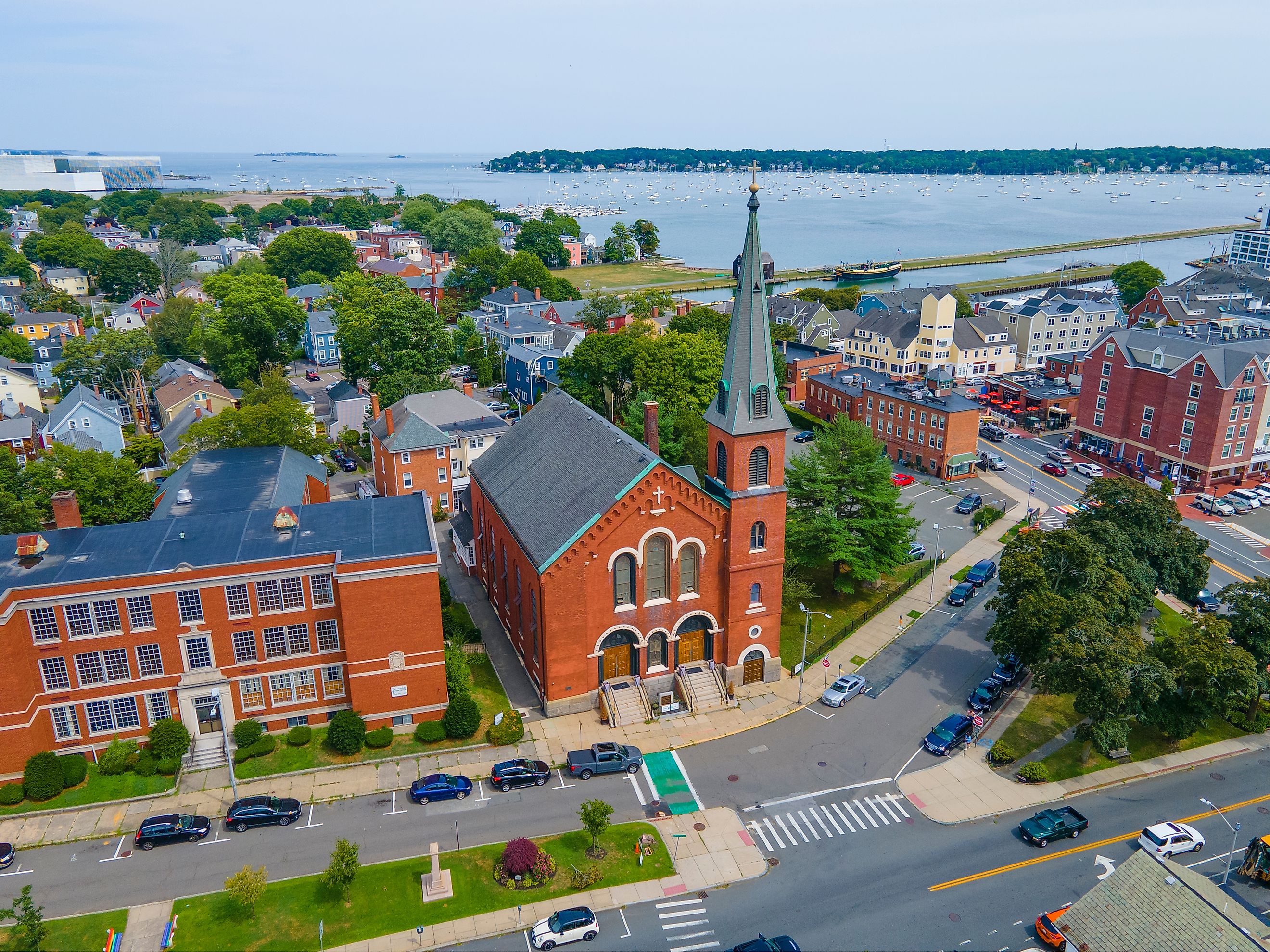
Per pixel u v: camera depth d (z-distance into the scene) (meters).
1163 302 179.12
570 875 49.19
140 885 48.12
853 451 81.31
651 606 63.94
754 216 60.09
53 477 86.44
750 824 53.69
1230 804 56.09
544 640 61.78
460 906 47.00
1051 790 57.25
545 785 57.03
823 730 63.19
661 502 61.69
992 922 46.22
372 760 59.00
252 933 45.00
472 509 86.62
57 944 44.03
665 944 44.75
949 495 112.44
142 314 193.75
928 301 159.50
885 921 46.31
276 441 95.06
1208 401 110.38
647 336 135.88
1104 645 57.19
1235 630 64.81
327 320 177.25
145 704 57.91
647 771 58.56
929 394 123.56
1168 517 79.25
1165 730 60.78
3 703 53.56
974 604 82.69
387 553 59.22
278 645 59.69
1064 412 140.38
